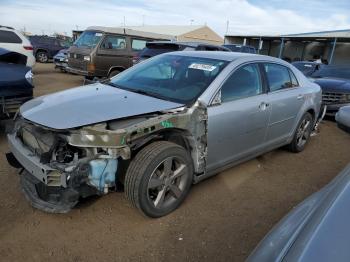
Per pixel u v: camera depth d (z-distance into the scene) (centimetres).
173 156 317
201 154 348
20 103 477
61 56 1625
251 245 298
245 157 418
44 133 300
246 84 398
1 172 406
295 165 495
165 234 306
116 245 288
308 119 543
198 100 337
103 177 288
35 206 302
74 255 274
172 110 322
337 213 166
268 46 3762
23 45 1177
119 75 439
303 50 3481
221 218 337
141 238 299
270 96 430
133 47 1238
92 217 325
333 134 702
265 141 445
